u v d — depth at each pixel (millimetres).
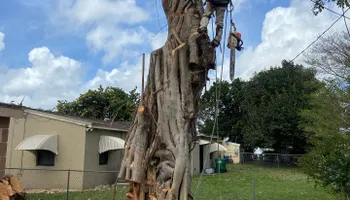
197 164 19859
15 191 9180
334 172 7250
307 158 8336
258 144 27016
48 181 13500
